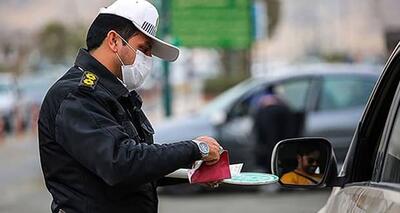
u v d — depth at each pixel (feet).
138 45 25.13
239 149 81.92
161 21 107.86
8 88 194.39
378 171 22.99
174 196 84.79
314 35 457.27
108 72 24.80
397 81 23.61
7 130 187.83
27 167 121.39
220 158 24.49
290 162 25.12
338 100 83.30
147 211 24.94
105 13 25.09
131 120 25.16
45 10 490.49
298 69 88.84
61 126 23.70
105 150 23.16
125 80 25.27
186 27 109.91
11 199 90.33
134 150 23.32
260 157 81.56
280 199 81.00
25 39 394.11
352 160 25.14
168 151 23.53
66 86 24.18
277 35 351.87
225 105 83.15
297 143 25.04
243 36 111.24
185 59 219.61
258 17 115.75
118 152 23.20
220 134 81.92
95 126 23.50
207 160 24.27
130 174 23.16
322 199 80.07
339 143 81.71
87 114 23.65
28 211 81.10
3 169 119.55
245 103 83.30
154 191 25.64
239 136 81.87
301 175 25.03
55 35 389.60
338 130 81.76
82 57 24.98
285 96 84.02
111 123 23.72
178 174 26.48
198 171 24.52
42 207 83.71
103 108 24.02
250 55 171.22
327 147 24.90
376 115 24.41
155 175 23.41
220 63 248.93
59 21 403.13
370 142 24.50
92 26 25.23
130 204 24.40
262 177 24.94
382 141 23.63
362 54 368.07
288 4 468.75
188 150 23.76
